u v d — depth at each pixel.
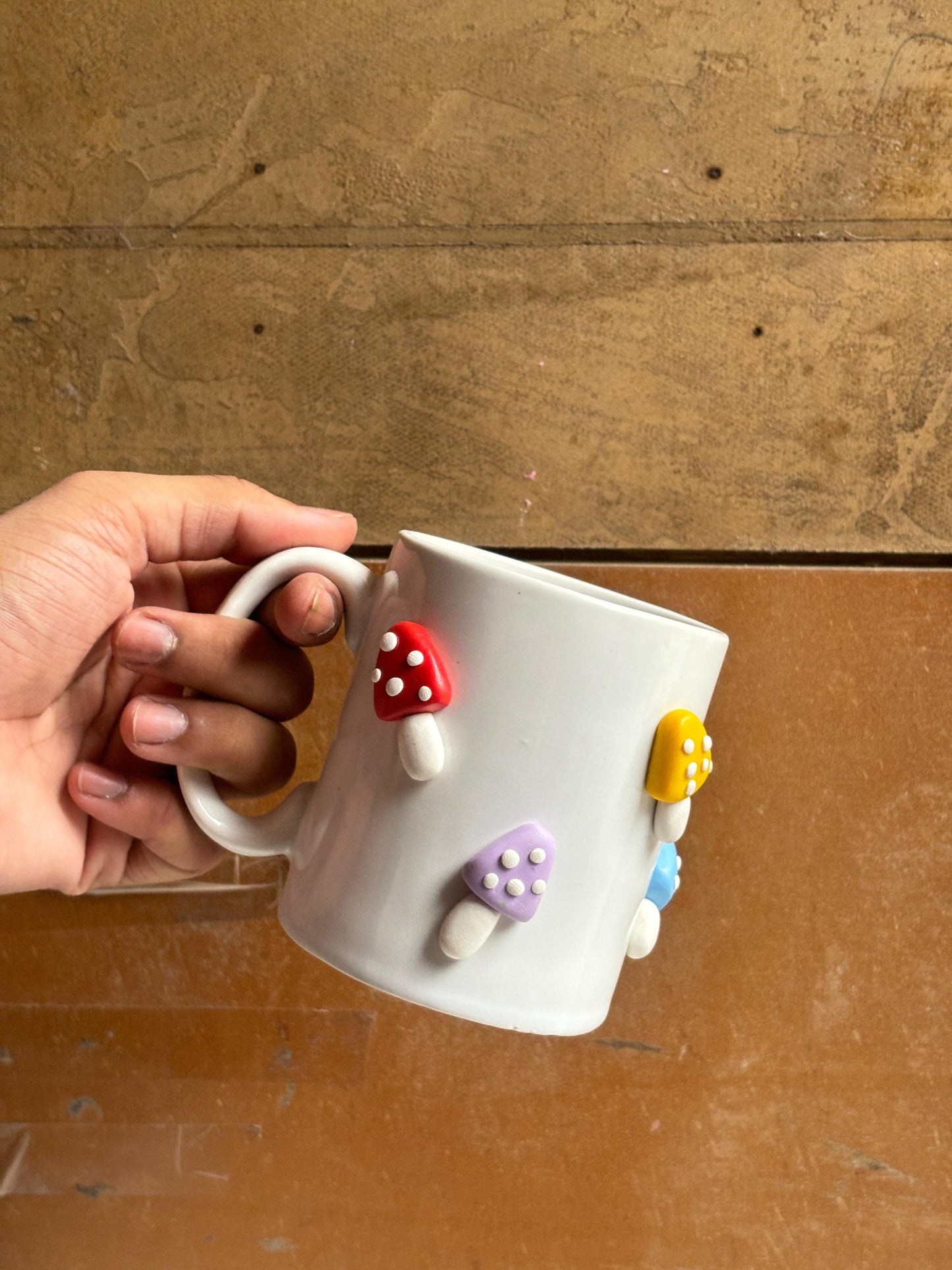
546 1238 0.36
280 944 0.36
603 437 0.33
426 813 0.21
